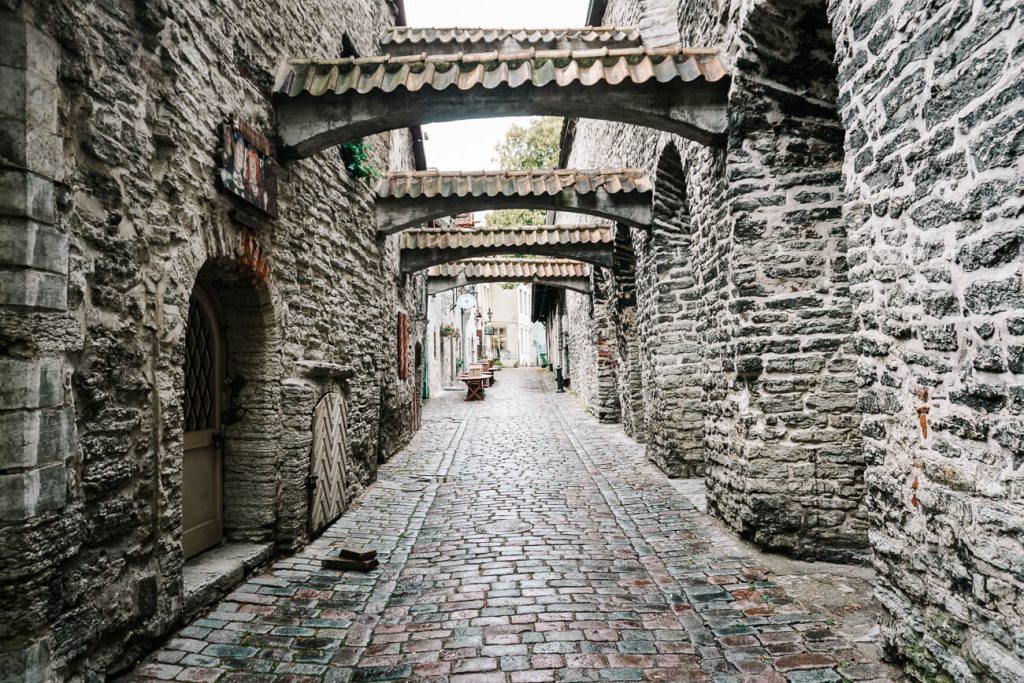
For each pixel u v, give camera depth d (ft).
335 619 12.77
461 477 27.89
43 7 8.62
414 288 42.63
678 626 12.42
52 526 8.54
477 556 16.94
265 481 16.06
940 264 9.09
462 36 29.07
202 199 12.75
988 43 8.01
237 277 15.07
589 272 49.83
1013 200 7.70
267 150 15.97
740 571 15.39
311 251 19.04
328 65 17.46
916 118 9.48
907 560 10.14
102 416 9.75
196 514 14.94
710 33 18.88
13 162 8.18
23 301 8.18
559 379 80.07
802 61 16.17
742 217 17.12
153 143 11.12
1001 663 8.09
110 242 9.95
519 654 11.34
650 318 29.27
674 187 26.35
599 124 41.11
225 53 13.89
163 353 11.30
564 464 30.58
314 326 19.19
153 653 11.14
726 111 17.56
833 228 16.94
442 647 11.64
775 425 16.85
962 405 8.74
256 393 16.06
